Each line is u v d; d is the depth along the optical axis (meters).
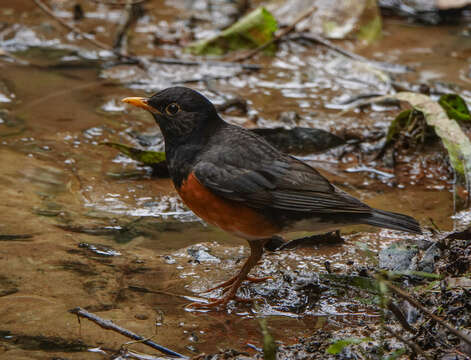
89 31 16.88
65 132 12.41
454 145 11.00
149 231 9.55
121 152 11.89
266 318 7.66
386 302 7.02
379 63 15.61
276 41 16.58
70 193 10.44
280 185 8.01
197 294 8.09
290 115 12.89
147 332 7.23
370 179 11.37
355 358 6.71
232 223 8.11
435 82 14.62
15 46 15.88
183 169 8.29
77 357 6.68
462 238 8.76
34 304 7.61
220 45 16.02
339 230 9.42
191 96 8.34
